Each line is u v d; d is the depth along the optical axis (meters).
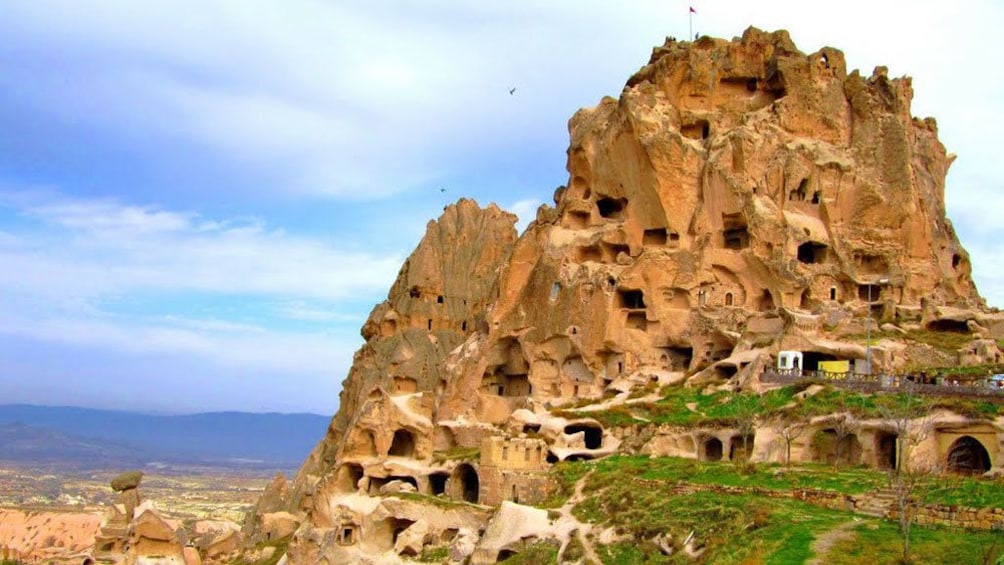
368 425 116.06
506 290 133.38
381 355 144.12
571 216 135.25
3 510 189.00
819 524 65.00
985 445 81.50
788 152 126.81
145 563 97.56
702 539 68.94
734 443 96.56
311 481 136.88
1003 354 107.56
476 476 109.06
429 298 149.00
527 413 115.88
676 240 125.88
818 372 102.88
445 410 126.88
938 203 138.75
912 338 112.38
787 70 131.75
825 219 125.75
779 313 113.50
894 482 70.56
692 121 134.25
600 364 124.25
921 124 140.25
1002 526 59.75
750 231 121.50
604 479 90.62
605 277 124.88
